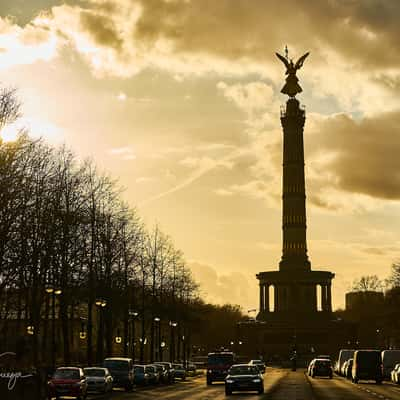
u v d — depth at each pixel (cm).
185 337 14812
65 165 7219
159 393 6084
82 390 5131
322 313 19888
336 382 8244
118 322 10425
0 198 5344
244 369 5950
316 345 19362
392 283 14775
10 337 7419
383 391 6269
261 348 19588
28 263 5928
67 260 6606
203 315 17700
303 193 19438
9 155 5459
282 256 19862
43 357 6875
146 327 11506
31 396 4288
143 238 9631
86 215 7219
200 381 9069
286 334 19588
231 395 5681
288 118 19362
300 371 13488
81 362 9919
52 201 6338
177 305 12312
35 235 6128
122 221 8250
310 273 19712
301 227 19450
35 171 6131
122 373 6481
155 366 7794
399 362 8775
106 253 7594
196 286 13688
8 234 5669
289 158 19400
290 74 19850
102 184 7894
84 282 7188
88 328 7156
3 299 6594
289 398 5219
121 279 8325
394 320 15225
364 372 7925
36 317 6228
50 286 5950
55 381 5109
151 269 10175
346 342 19488
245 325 19925
